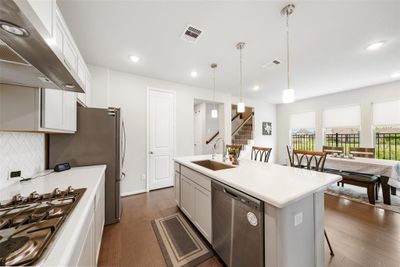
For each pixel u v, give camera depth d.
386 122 3.90
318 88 4.36
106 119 2.18
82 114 2.06
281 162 6.36
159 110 3.71
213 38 2.15
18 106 1.19
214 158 2.68
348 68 3.08
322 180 1.39
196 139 5.84
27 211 0.89
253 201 1.12
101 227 1.76
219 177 1.50
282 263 1.00
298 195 1.05
